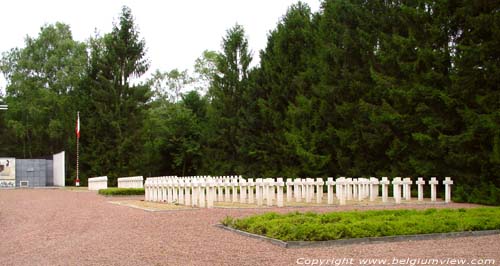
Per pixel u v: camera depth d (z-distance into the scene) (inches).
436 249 448.5
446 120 1173.1
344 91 1540.4
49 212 827.4
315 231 478.3
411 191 1275.8
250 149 1916.8
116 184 2218.3
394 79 1334.9
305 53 1823.3
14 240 532.4
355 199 1030.4
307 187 951.6
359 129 1449.3
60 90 2780.5
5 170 1994.3
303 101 1656.0
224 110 2082.9
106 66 2298.2
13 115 2878.9
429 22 1280.8
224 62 2105.1
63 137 2731.3
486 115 1026.7
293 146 1681.8
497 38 1058.7
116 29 2348.7
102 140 2245.3
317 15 1886.1
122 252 443.5
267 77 1923.0
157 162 2470.5
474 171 1128.2
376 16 1499.8
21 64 2783.0
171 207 865.5
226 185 962.7
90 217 735.7
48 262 407.2
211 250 448.8
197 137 2393.0
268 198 864.9
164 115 2878.9
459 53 1177.4
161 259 410.3
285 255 422.3
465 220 561.6
